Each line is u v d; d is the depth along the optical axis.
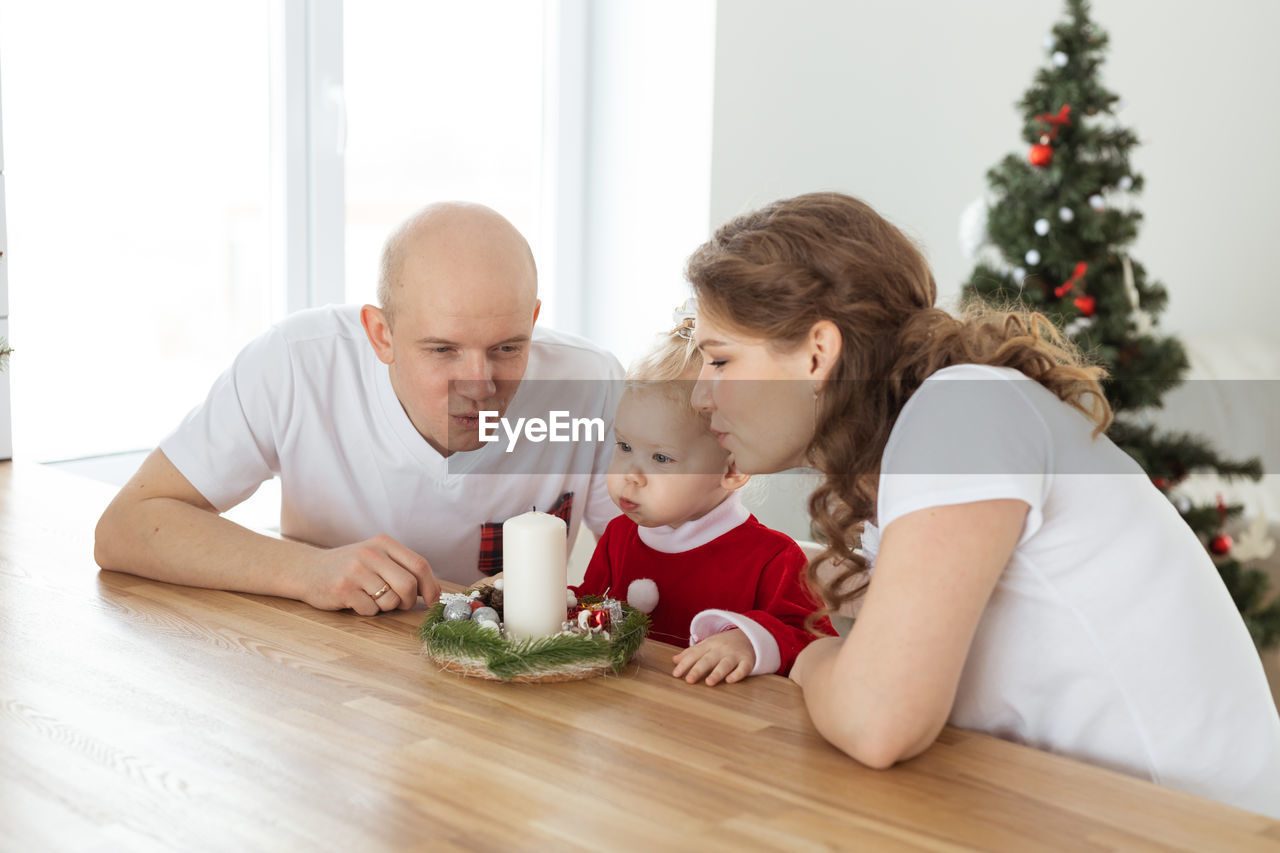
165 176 2.32
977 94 3.49
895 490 0.80
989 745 0.84
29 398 2.18
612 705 0.92
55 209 2.17
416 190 2.77
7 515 1.52
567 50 3.04
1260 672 0.93
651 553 1.45
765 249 0.89
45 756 0.80
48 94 2.14
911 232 1.06
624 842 0.69
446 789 0.76
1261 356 3.38
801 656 0.98
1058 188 2.41
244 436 1.47
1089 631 0.86
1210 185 3.57
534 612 1.02
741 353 0.91
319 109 2.46
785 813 0.73
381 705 0.91
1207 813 0.74
